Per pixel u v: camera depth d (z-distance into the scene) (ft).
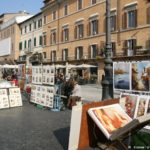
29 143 27.50
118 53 127.85
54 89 49.98
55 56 183.01
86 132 25.00
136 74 42.01
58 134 30.78
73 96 49.08
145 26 115.34
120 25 127.85
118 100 29.32
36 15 208.85
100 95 79.15
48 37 192.34
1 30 293.23
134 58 117.50
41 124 35.81
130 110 32.01
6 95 50.52
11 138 29.19
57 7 180.04
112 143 23.06
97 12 143.23
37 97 53.06
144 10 115.85
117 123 24.40
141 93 41.34
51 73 51.08
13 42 253.85
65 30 172.24
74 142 24.08
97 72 141.49
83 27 154.61
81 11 156.15
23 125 35.22
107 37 45.55
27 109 48.93
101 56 136.87
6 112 45.55
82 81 134.72
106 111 25.18
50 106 48.93
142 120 19.80
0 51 292.61
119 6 128.36
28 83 69.77
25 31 234.17
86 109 24.86
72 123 23.79
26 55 228.02
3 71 163.53
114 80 45.52
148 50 112.16
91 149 24.89
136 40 119.75
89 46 149.28
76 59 158.10
